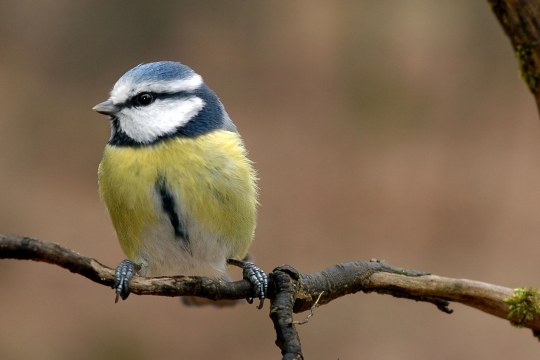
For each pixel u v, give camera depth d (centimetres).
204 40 1714
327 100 1588
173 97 669
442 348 1148
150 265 682
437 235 1324
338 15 1695
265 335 1181
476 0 1641
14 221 1388
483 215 1354
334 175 1438
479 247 1296
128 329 1186
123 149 660
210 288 544
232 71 1662
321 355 1136
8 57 1688
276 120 1554
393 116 1544
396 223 1346
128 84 669
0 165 1498
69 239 1363
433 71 1600
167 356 1145
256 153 1486
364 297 1220
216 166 653
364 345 1151
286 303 540
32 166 1508
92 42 1705
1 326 1181
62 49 1702
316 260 1270
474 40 1631
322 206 1382
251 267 582
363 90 1584
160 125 662
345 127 1539
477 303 598
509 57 1603
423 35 1641
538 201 1373
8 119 1577
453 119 1534
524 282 1227
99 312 1216
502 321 1192
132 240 668
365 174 1438
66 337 1169
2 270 1293
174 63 693
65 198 1448
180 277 541
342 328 1173
